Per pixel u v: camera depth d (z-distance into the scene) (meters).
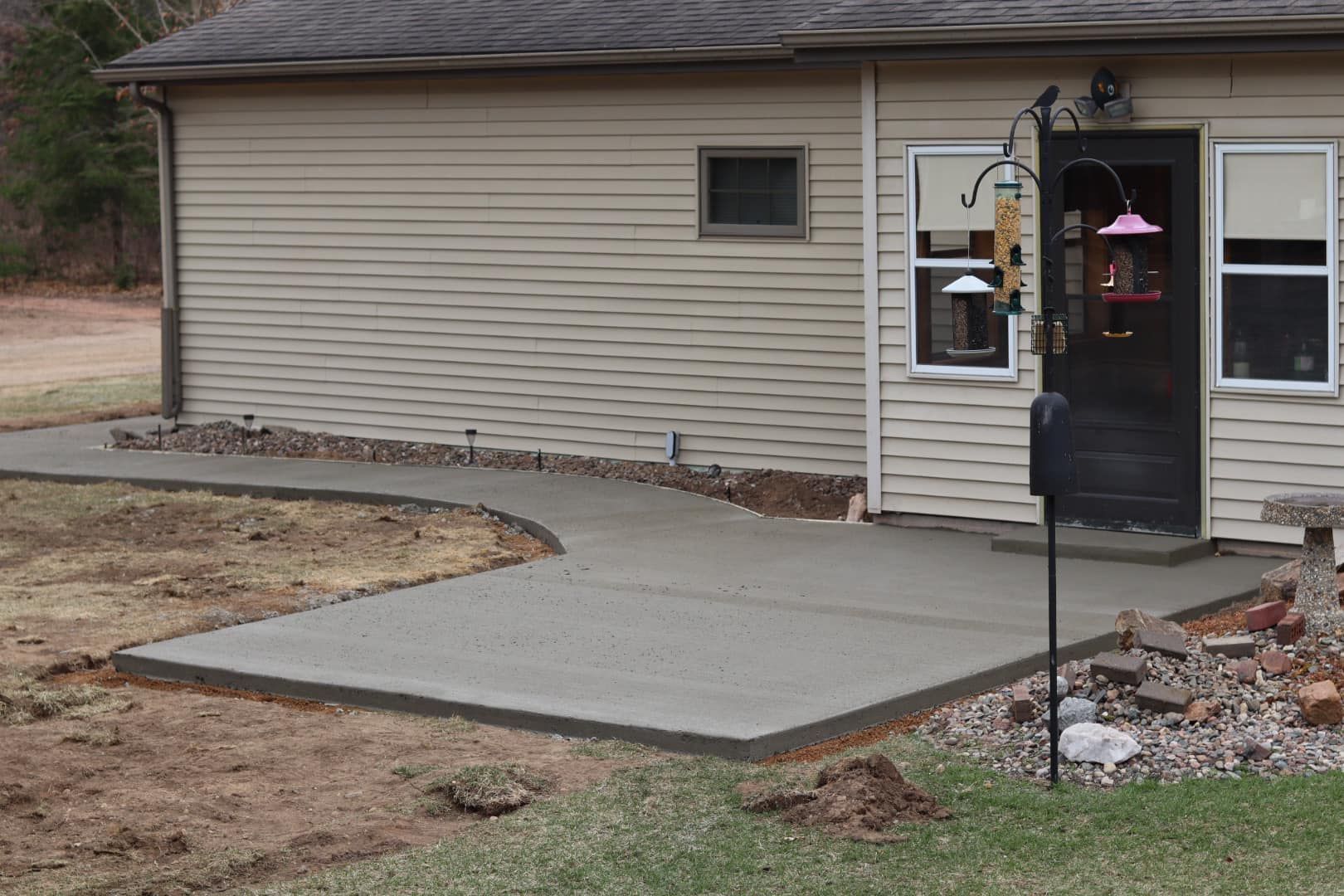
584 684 8.34
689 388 14.55
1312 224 10.48
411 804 6.87
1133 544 10.95
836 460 13.88
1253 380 10.76
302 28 16.80
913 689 8.09
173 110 17.44
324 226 16.58
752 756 7.33
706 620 9.64
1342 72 10.26
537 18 15.33
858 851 6.18
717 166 14.23
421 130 15.79
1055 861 6.05
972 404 11.75
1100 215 11.18
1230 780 6.81
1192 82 10.73
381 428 16.53
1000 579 10.51
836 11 11.84
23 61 43.97
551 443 15.44
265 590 10.99
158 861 6.32
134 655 9.18
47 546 12.75
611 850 6.28
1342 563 9.54
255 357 17.30
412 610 10.06
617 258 14.79
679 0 14.91
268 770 7.38
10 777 7.32
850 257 13.59
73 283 42.94
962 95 11.54
